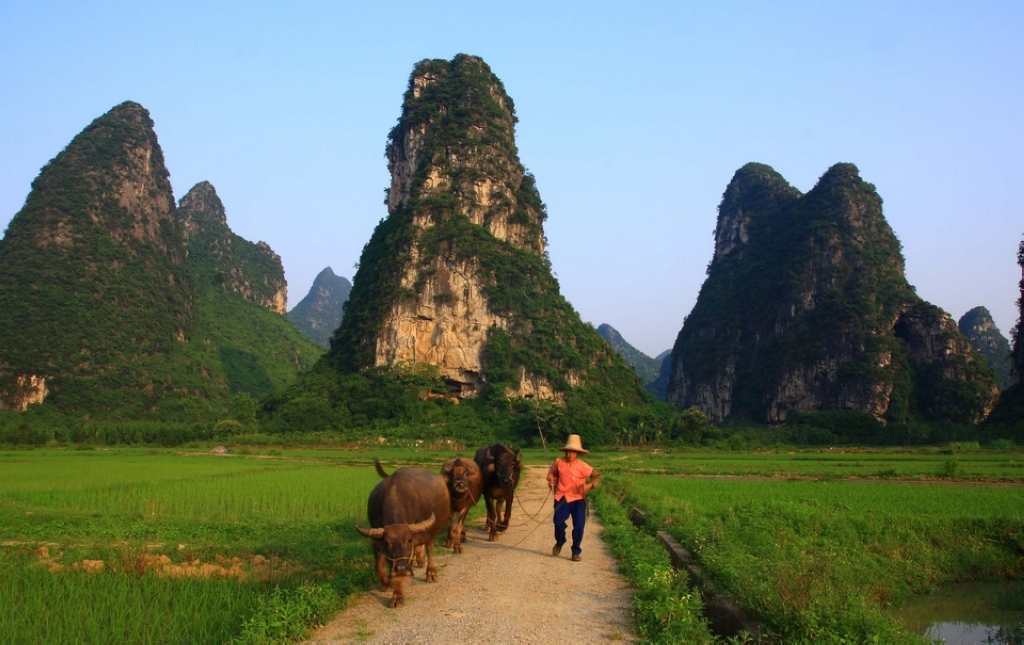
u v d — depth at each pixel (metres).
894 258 114.06
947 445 73.50
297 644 6.91
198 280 134.12
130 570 9.57
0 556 10.66
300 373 90.19
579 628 7.44
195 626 7.33
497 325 83.44
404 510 8.54
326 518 15.50
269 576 9.34
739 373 120.62
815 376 105.50
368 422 73.88
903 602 12.19
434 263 83.31
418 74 97.25
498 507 13.81
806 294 112.56
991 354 153.50
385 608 8.16
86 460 41.69
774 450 67.75
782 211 132.00
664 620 7.05
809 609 6.82
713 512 16.05
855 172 119.56
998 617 11.51
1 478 27.20
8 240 97.44
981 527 15.73
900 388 101.06
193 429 70.56
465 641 7.00
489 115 94.38
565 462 11.55
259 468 34.59
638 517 15.96
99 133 111.06
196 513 16.64
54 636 7.18
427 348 81.38
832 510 16.42
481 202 89.81
